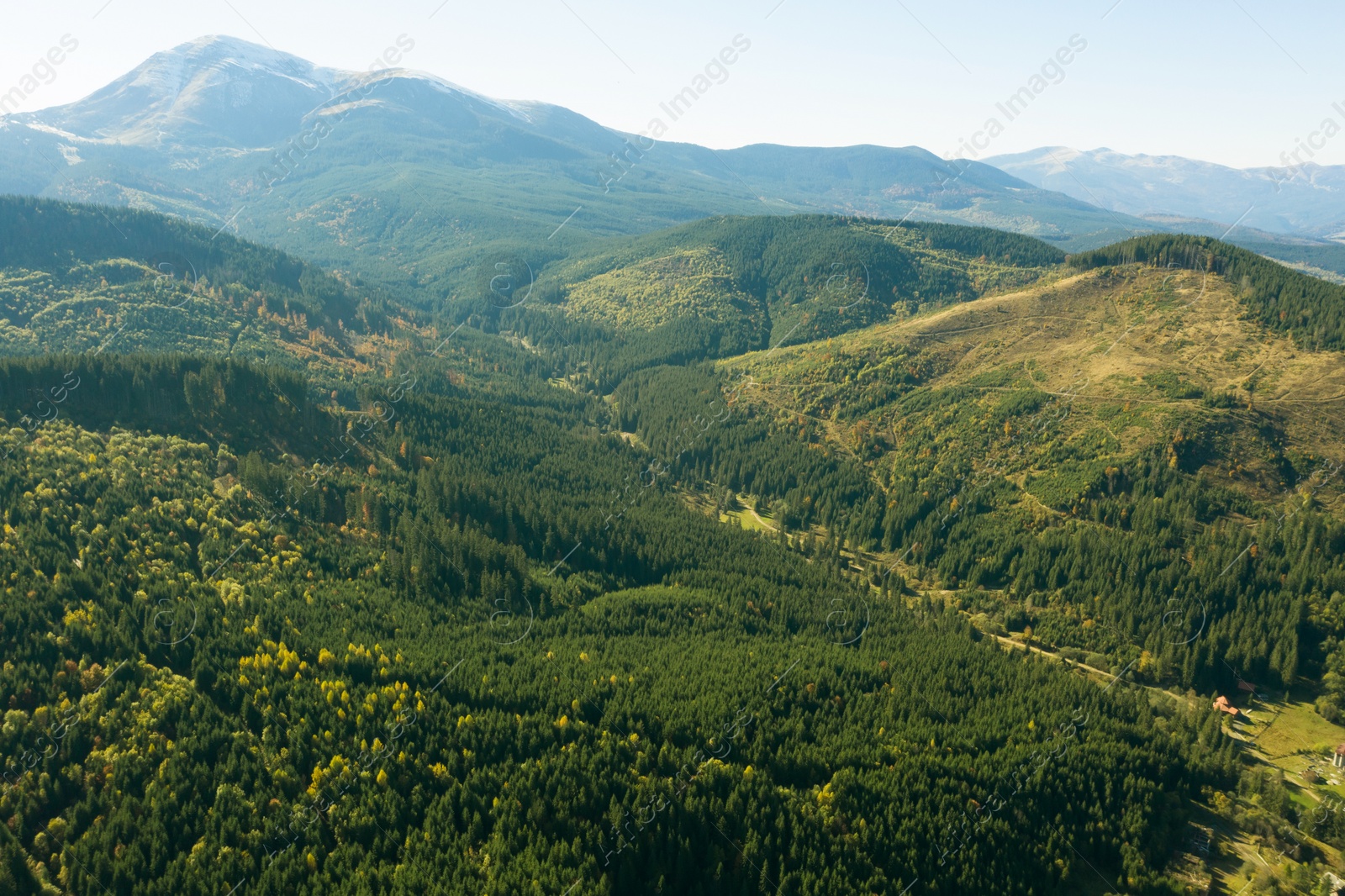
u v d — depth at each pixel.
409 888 117.38
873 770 145.00
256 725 142.00
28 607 149.12
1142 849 139.75
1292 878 134.75
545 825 127.94
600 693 158.62
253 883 119.31
